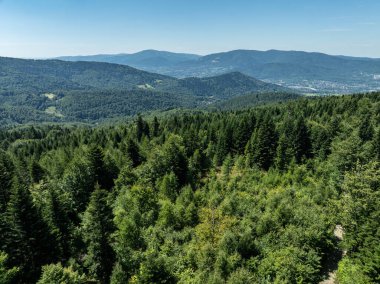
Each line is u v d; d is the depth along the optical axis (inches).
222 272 1382.9
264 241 1625.2
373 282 1268.5
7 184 2094.0
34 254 1448.1
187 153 3412.9
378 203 1487.5
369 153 2519.7
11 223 1455.5
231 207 1948.8
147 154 3361.2
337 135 3348.9
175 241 1744.6
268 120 3853.3
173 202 2314.2
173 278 1293.1
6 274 1216.8
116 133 4690.0
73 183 2407.7
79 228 1688.0
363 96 5925.2
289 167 2711.6
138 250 1598.2
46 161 3745.1
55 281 1118.4
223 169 2869.1
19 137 7746.1
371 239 1402.6
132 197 2162.9
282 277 1369.3
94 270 1454.2
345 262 1492.4
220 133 3912.4
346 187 1704.0
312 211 1756.9
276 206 1946.4
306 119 4379.9
